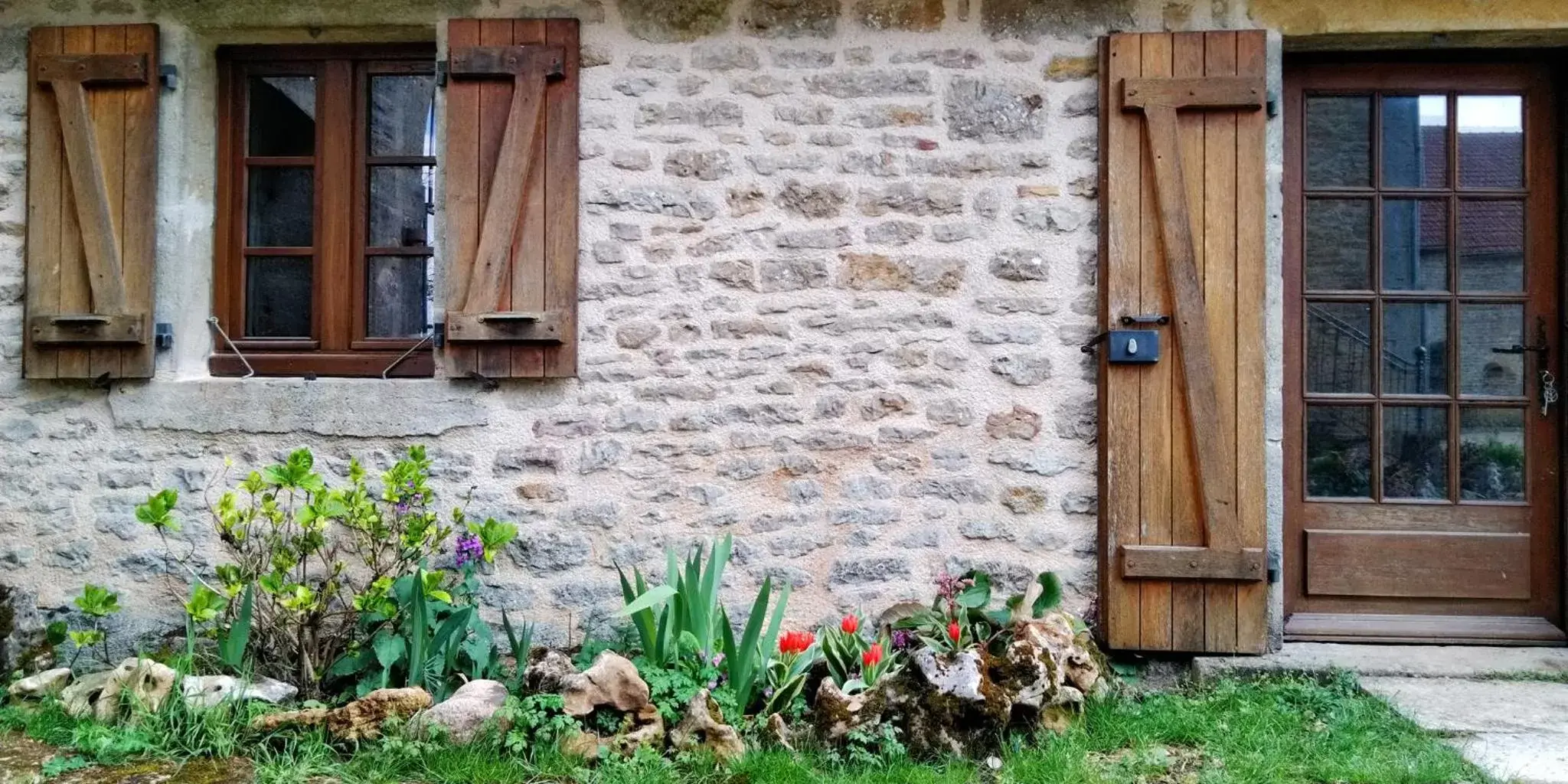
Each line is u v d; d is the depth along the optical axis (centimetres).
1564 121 324
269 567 321
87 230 323
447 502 323
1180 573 304
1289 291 329
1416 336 330
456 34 323
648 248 323
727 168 323
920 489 319
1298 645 324
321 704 259
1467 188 329
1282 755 246
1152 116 307
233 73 338
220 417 325
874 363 320
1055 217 318
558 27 323
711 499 321
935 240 320
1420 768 235
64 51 327
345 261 338
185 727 250
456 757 240
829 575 319
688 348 322
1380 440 328
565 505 322
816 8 323
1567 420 322
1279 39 313
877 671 267
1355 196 329
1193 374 305
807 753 249
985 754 249
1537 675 303
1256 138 307
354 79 338
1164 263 309
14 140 331
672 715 253
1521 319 329
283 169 339
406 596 281
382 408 324
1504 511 326
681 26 325
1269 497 312
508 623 291
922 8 322
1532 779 231
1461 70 328
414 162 338
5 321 330
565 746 242
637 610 270
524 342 319
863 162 321
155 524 270
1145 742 257
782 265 321
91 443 328
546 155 322
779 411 320
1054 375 317
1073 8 319
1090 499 316
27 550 328
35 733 254
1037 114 319
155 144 326
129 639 324
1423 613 328
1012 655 261
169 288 329
